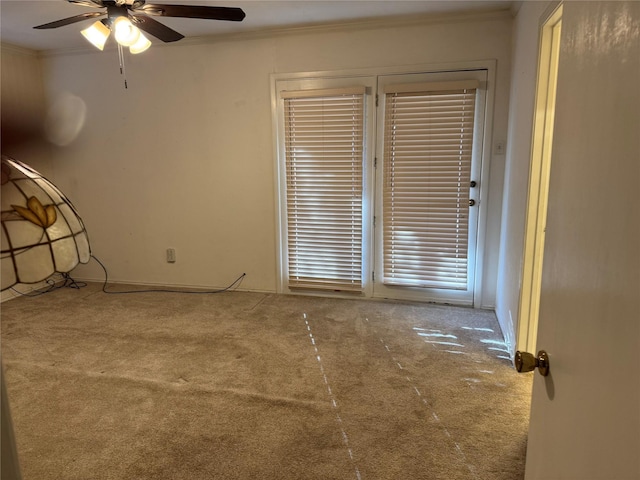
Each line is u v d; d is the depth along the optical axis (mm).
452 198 3543
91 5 2273
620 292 587
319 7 3070
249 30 3613
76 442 2008
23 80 4102
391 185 3643
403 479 1763
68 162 4371
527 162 2541
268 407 2262
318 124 3689
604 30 664
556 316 851
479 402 2281
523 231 2578
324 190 3811
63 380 2543
